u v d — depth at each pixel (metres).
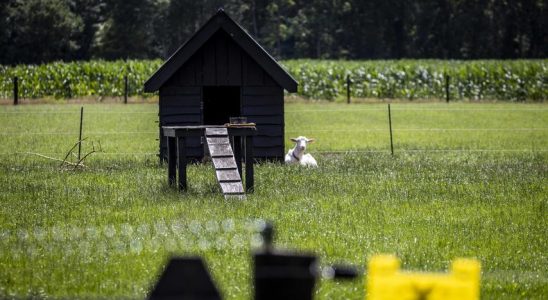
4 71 66.06
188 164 27.95
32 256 13.78
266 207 18.52
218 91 33.19
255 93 29.09
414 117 50.84
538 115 51.94
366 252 14.38
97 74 66.62
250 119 29.08
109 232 15.60
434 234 16.11
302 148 27.89
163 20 131.50
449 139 39.25
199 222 16.33
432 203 19.59
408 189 21.61
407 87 69.88
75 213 17.83
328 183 22.48
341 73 69.00
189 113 28.95
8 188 21.59
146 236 15.24
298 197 20.05
